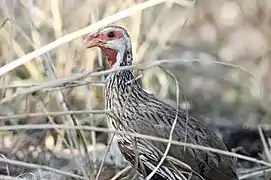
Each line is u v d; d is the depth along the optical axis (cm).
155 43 1784
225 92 2111
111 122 1480
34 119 1630
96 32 1533
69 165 1559
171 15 1930
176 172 1461
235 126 1858
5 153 1599
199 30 2536
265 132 1809
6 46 1697
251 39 2472
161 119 1485
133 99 1502
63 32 1733
